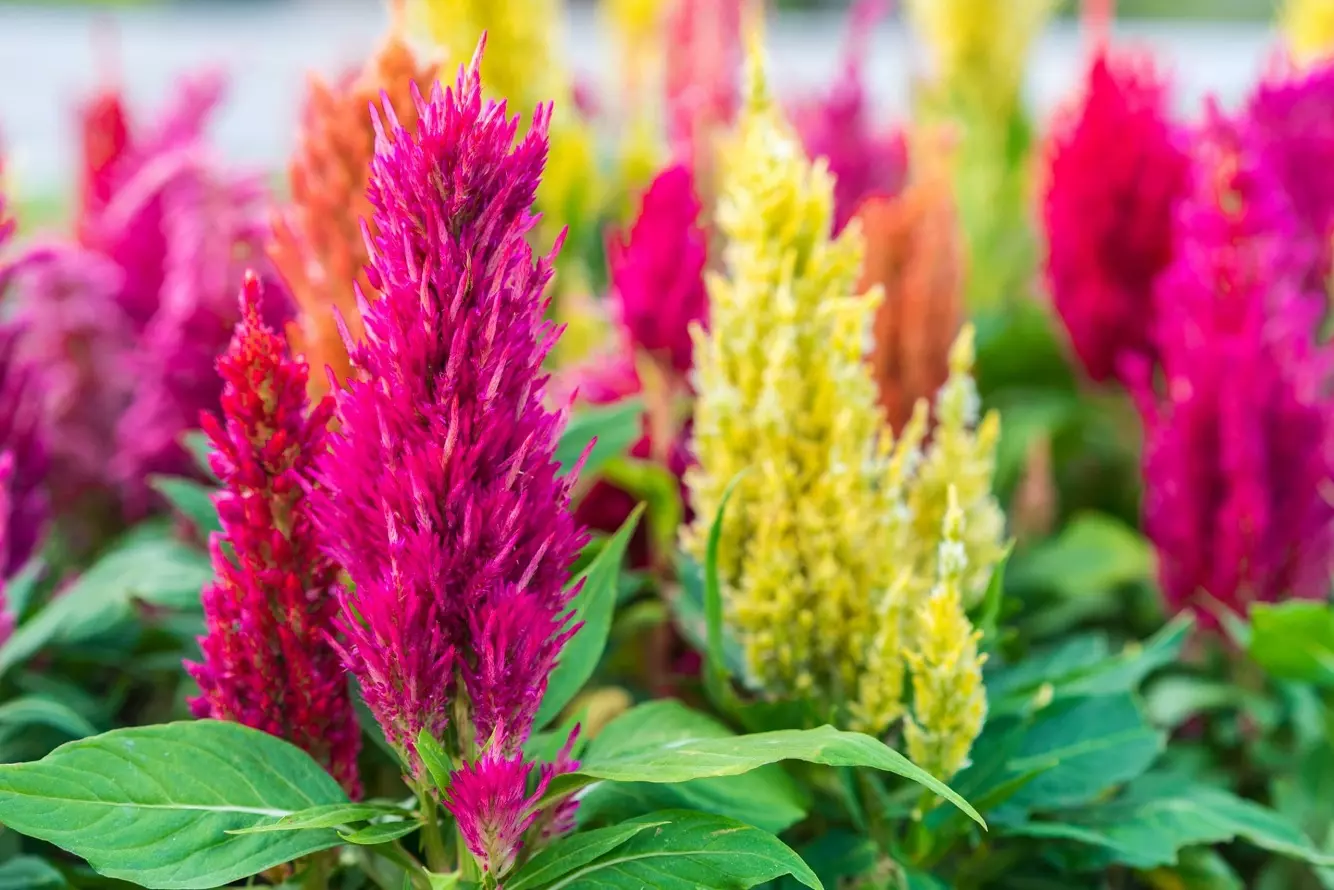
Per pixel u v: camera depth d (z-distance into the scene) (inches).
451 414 24.3
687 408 32.6
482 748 24.9
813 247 27.9
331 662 25.8
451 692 25.0
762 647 27.7
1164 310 34.0
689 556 30.8
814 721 27.7
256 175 33.7
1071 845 28.5
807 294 27.8
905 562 28.2
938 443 28.9
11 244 36.7
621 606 32.7
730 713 28.3
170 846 24.6
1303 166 34.9
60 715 28.5
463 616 24.7
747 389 28.0
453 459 24.3
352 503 24.6
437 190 24.1
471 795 24.4
